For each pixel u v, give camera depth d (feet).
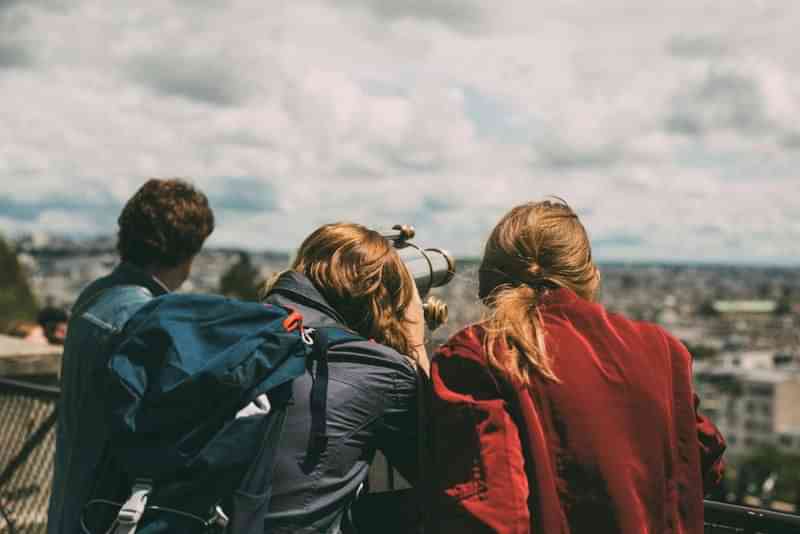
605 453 6.06
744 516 7.57
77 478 7.20
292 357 6.52
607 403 6.19
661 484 6.15
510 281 6.98
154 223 8.95
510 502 5.72
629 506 5.98
